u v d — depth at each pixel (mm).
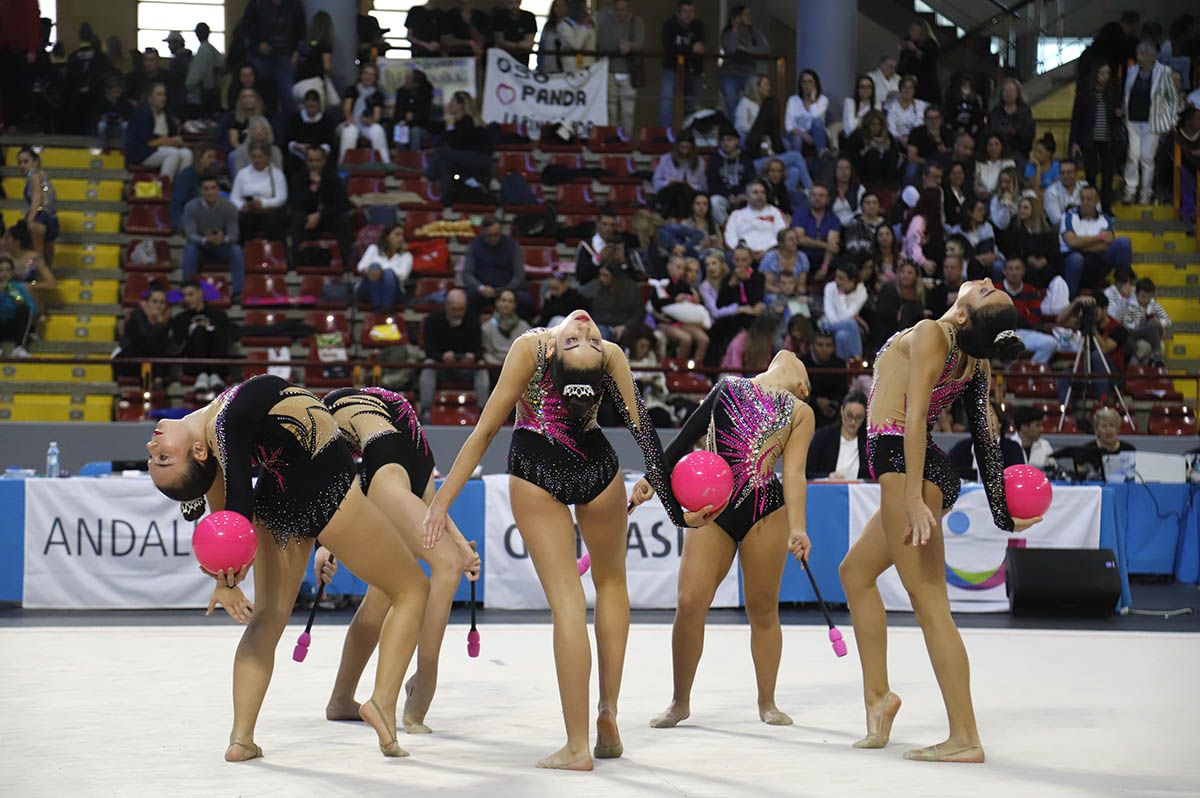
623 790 6207
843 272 22656
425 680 7984
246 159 25422
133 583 14203
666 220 25688
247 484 6688
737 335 22234
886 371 7617
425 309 23500
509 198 26750
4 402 22000
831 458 16188
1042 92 30766
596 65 29281
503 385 7047
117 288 24938
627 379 7375
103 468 16203
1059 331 23062
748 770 6754
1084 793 6230
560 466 7070
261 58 26938
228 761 6902
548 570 7055
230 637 12164
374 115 27562
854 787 6328
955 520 14820
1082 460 17703
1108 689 9664
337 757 7070
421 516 7902
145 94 27297
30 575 14125
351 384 21781
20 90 27719
